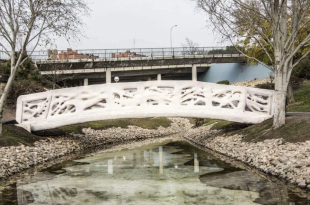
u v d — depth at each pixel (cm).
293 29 1814
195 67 5819
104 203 1070
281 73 1844
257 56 3069
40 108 2303
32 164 1786
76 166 1762
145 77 6556
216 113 2200
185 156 2002
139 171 1606
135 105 2225
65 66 4784
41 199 1123
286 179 1205
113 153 2245
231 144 2056
